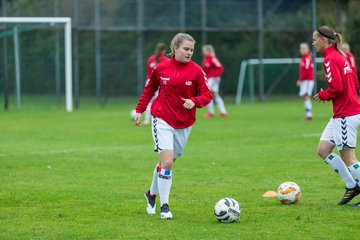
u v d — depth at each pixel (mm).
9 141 44688
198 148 40438
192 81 21484
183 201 24656
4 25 74188
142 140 44938
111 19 79625
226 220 21016
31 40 76375
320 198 24953
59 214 22422
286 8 85938
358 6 91312
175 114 21578
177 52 21422
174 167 33188
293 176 30062
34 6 76750
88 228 20547
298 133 47719
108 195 25969
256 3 85062
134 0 80250
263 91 85312
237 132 48906
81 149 40375
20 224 21156
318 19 95375
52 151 39469
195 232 19844
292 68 86125
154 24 81125
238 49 85312
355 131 22781
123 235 19609
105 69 80062
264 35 85438
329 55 22672
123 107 77688
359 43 80562
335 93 22406
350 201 24391
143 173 31500
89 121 59281
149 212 22609
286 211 22672
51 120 60500
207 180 29375
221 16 84125
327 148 23344
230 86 85375
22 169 32781
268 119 59500
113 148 40812
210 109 62750
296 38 86188
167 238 19188
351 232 19797
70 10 77562
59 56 77375
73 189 27281
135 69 81000
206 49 62719
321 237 19234
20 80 76375
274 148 39906
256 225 20719
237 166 33281
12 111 72125
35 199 25250
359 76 69375
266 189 27031
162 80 21547
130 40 80625
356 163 22984
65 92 77500
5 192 26656
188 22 82750
